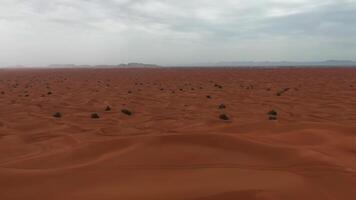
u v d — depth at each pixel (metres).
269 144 6.50
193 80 44.28
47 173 5.38
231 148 6.45
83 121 12.63
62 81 44.47
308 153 5.91
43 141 8.92
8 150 7.97
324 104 17.45
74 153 6.66
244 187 4.54
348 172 5.14
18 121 12.43
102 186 4.82
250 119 12.73
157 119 12.98
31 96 23.11
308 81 38.75
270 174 5.12
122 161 5.89
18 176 5.24
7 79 52.25
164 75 64.06
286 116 13.49
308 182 4.80
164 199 4.26
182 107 16.81
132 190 4.62
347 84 33.03
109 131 10.45
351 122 11.71
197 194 4.34
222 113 14.29
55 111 15.63
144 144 6.73
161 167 5.58
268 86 31.52
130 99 20.83
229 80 43.25
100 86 33.81
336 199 4.27
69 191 4.69
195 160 5.88
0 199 4.52
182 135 7.02
